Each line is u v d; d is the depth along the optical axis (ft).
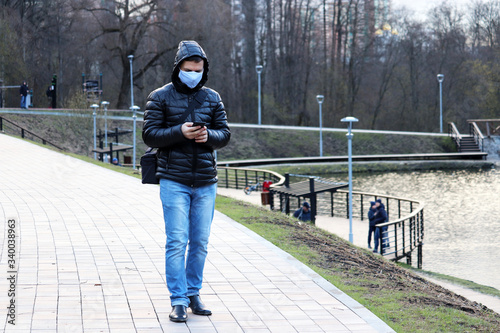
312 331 14.82
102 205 36.42
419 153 176.35
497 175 138.31
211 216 15.80
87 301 16.78
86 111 121.60
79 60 205.46
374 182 128.36
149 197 40.22
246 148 169.48
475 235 67.62
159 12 189.67
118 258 22.45
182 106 15.23
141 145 147.43
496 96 224.94
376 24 243.40
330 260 25.31
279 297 17.83
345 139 180.14
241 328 14.87
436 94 247.50
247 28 239.30
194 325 14.97
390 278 24.07
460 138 176.45
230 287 18.90
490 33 242.78
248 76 241.55
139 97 224.74
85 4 181.37
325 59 246.27
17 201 37.63
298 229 33.35
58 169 58.75
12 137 93.97
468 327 17.16
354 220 71.31
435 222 76.95
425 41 248.11
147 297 17.33
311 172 151.23
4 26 171.53
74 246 24.48
